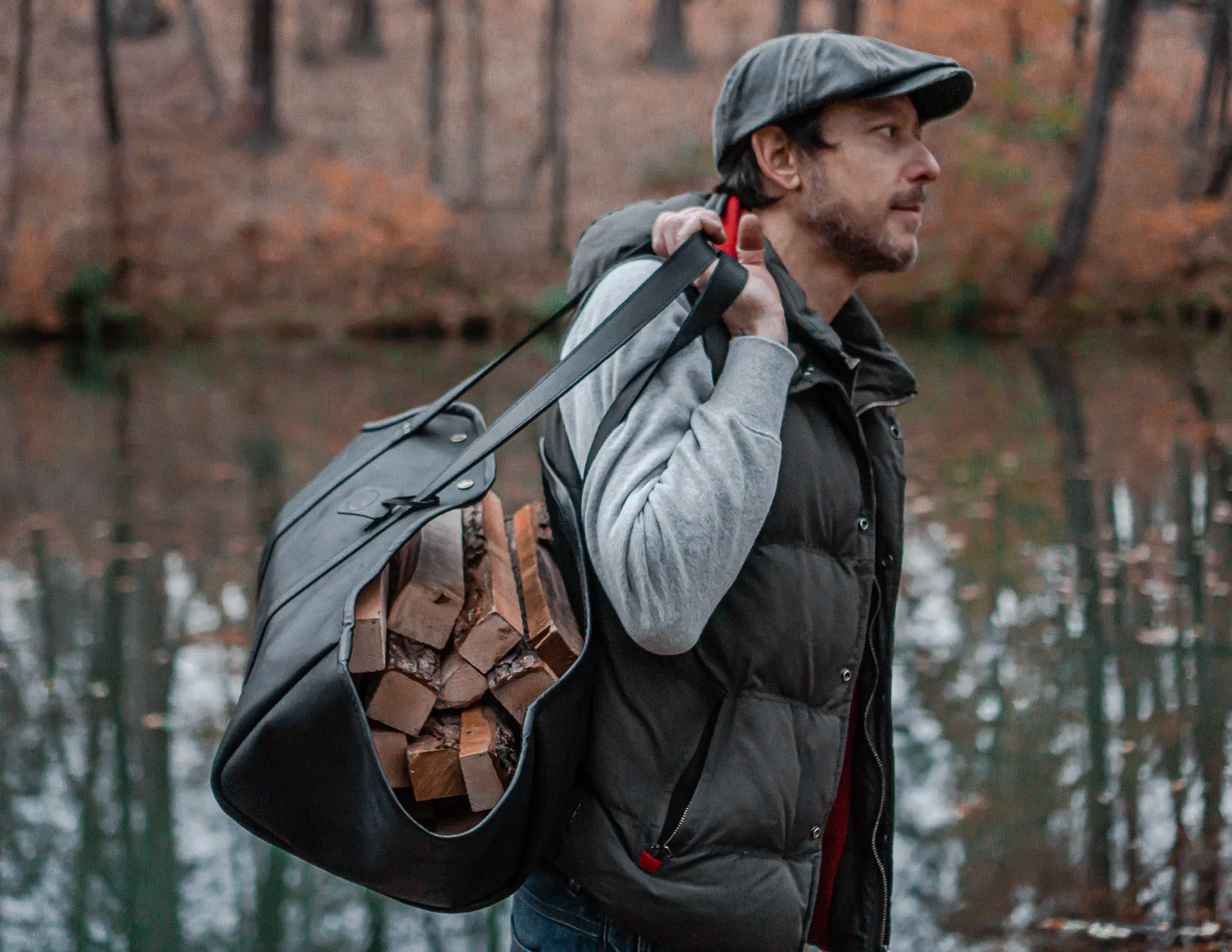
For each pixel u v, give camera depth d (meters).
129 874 3.36
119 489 8.41
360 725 1.23
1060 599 5.60
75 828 3.64
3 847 3.52
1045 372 13.65
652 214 1.58
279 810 1.28
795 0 21.59
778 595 1.38
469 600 1.42
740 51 30.72
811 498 1.41
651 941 1.41
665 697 1.38
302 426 10.87
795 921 1.42
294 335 19.19
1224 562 6.09
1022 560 6.26
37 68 26.30
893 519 1.57
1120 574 5.96
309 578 1.37
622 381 1.35
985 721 4.21
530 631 1.37
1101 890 3.02
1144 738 3.99
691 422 1.31
